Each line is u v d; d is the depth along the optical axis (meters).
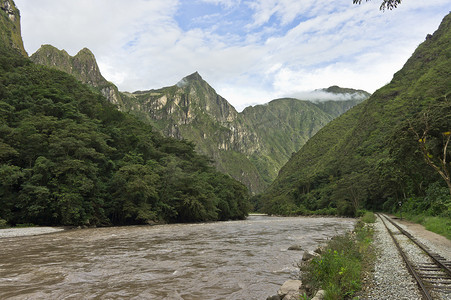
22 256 18.52
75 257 18.16
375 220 47.91
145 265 15.69
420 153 38.00
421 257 13.88
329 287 8.54
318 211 113.12
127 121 86.06
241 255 19.05
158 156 79.38
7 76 69.31
